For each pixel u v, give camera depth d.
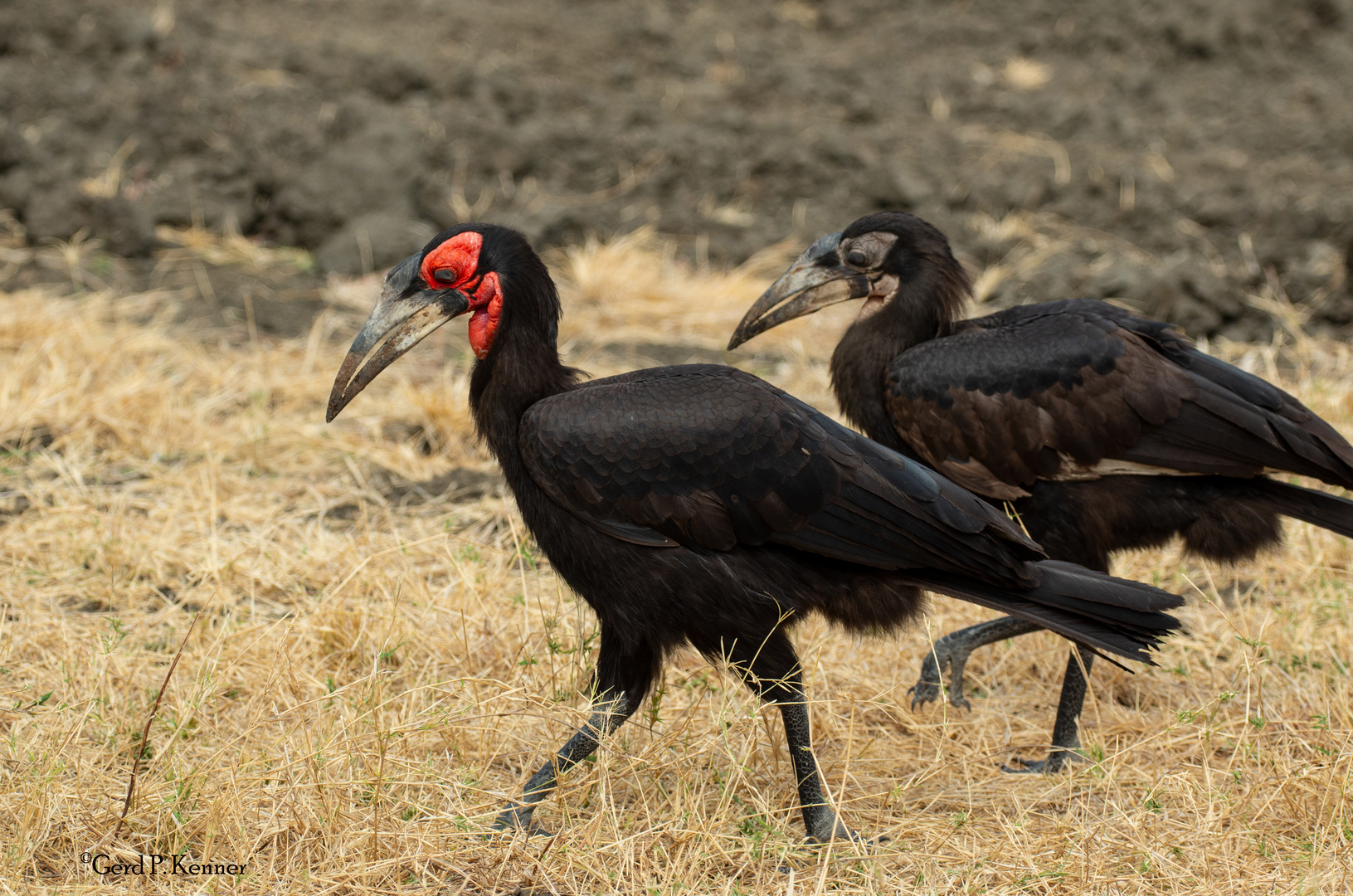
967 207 19.08
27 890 6.48
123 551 10.00
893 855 7.16
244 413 12.81
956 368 8.42
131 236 16.75
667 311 16.41
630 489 6.93
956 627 9.75
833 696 8.62
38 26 19.59
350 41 21.81
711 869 7.12
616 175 19.45
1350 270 16.53
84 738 7.84
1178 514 8.35
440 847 7.05
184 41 20.09
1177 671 8.93
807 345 15.95
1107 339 8.29
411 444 12.66
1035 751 8.73
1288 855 7.11
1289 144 21.91
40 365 13.02
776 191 19.55
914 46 25.39
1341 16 25.36
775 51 24.38
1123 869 7.07
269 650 8.69
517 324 7.36
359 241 16.94
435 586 9.98
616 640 7.46
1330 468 8.23
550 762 7.45
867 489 6.89
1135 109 23.38
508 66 22.03
